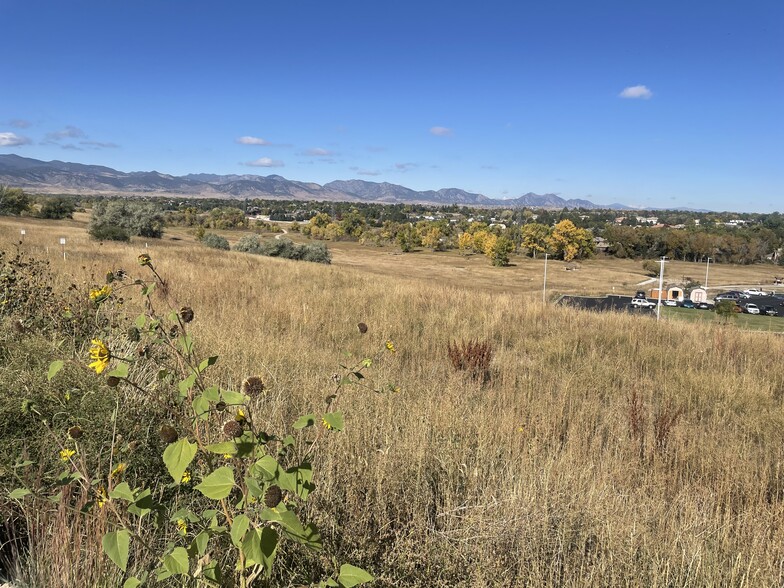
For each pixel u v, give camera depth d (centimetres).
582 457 366
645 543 246
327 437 300
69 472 210
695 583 229
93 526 196
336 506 241
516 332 898
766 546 268
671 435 427
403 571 217
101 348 160
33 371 321
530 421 422
